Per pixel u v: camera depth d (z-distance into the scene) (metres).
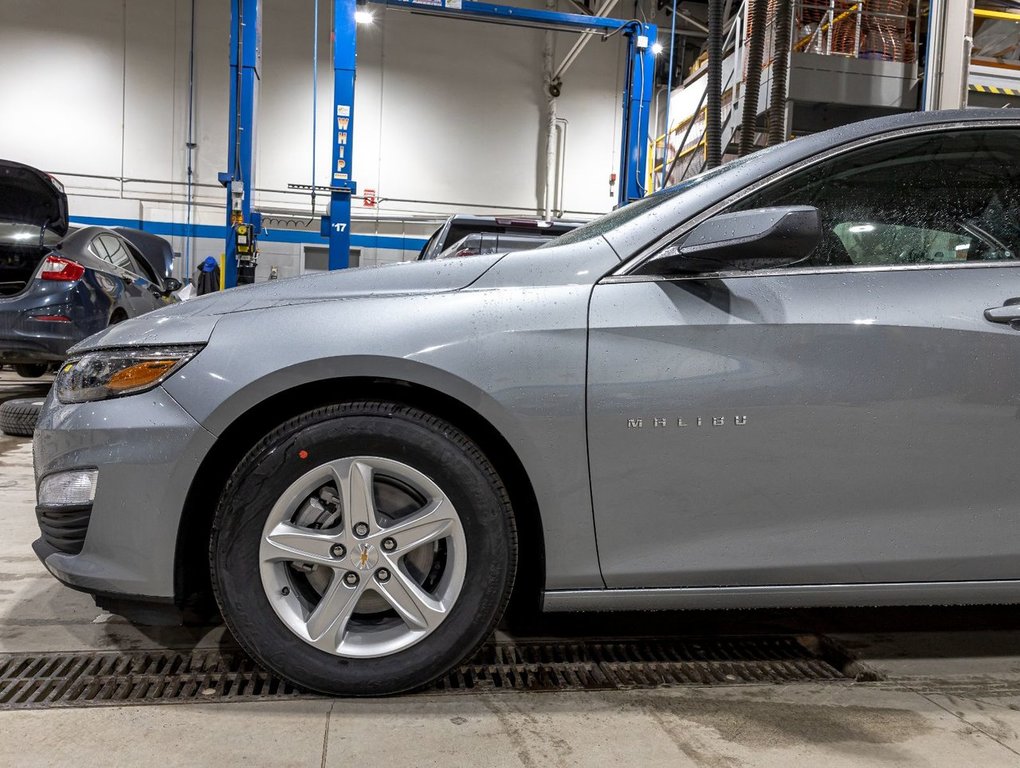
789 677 1.64
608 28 8.27
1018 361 1.46
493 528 1.42
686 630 1.88
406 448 1.39
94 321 4.81
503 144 12.47
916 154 1.60
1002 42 5.17
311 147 11.84
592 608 1.50
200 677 1.56
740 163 1.63
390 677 1.43
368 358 1.38
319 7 11.73
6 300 4.50
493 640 1.79
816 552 1.47
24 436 4.30
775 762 1.28
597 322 1.42
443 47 12.12
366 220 12.06
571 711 1.45
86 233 5.20
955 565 1.51
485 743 1.32
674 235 1.50
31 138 11.19
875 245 1.55
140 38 11.32
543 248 1.57
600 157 12.77
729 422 1.42
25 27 11.02
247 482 1.38
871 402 1.44
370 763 1.24
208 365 1.39
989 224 1.60
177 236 11.70
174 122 11.52
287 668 1.42
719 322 1.43
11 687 1.50
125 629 1.79
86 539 1.42
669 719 1.43
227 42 11.55
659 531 1.45
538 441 1.40
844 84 5.04
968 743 1.36
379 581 1.42
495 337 1.41
